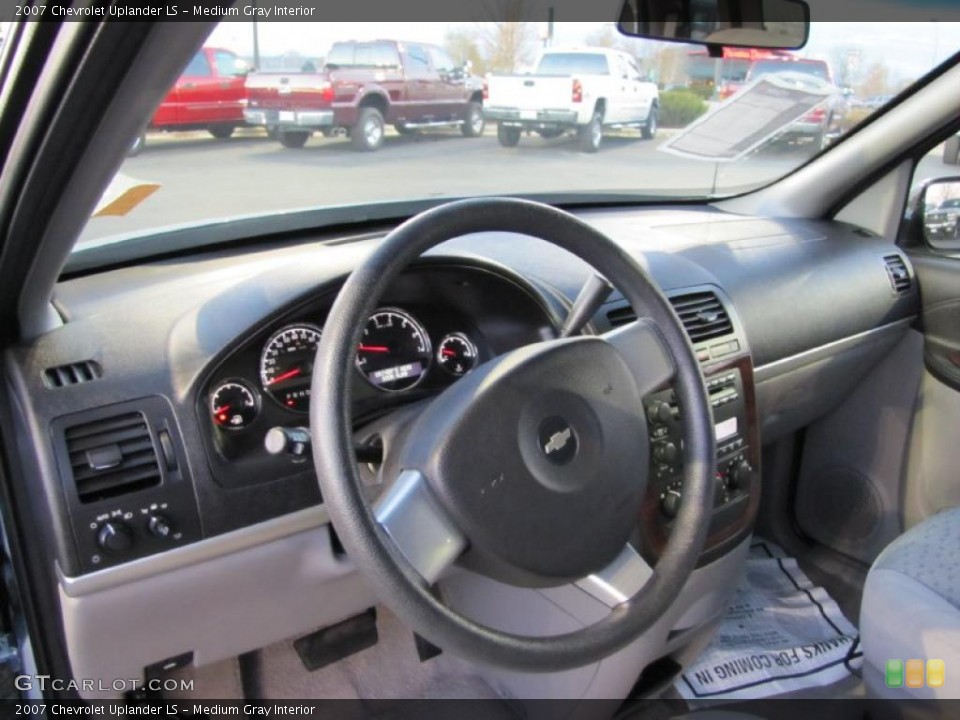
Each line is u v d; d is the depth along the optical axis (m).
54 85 0.77
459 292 1.39
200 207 1.67
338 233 1.82
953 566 1.32
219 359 1.20
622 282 1.15
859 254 2.10
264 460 1.24
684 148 2.41
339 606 1.44
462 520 0.92
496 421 0.94
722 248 1.93
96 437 1.13
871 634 1.30
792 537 2.38
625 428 1.05
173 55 0.73
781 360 1.85
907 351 2.15
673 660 1.71
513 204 1.05
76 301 1.35
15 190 0.93
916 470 2.13
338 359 0.89
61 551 1.11
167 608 1.22
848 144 2.21
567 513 0.98
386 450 1.10
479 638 0.89
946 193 2.14
